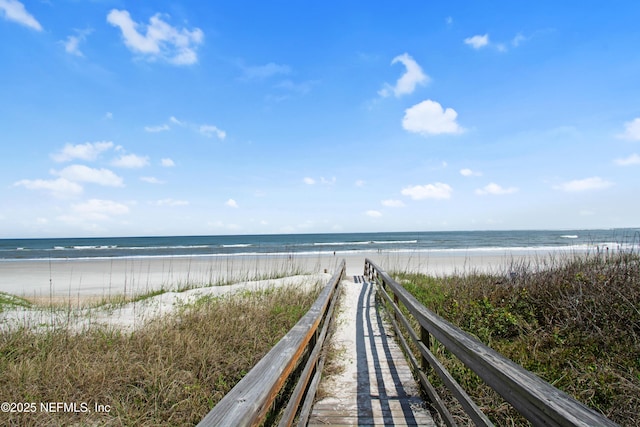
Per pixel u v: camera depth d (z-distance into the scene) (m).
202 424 1.14
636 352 3.78
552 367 3.74
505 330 5.00
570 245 36.06
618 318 4.38
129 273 18.62
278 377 1.72
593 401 3.17
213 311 6.78
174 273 18.39
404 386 3.63
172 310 8.05
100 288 14.37
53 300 11.27
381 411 3.12
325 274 14.52
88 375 4.18
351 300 8.78
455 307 5.96
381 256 26.47
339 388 3.61
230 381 4.26
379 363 4.29
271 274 14.88
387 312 6.45
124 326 6.75
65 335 5.73
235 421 1.16
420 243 46.06
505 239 53.44
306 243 50.53
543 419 1.22
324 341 4.30
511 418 2.90
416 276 12.11
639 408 2.95
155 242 64.31
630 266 5.59
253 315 6.39
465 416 3.00
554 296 5.46
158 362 4.45
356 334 5.61
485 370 1.76
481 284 7.44
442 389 3.43
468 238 59.53
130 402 3.81
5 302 9.20
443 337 2.55
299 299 7.92
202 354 4.65
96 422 3.48
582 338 4.25
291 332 2.50
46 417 3.47
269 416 3.08
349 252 31.83
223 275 16.78
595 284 5.10
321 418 3.02
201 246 44.94
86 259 27.83
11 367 4.34
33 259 28.44
